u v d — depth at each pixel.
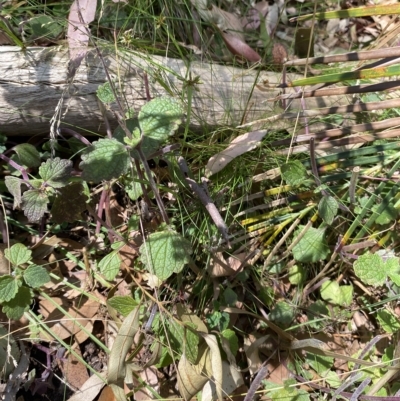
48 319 0.52
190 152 0.57
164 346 0.48
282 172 0.52
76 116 0.55
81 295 0.52
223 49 0.67
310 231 0.55
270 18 0.75
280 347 0.53
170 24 0.64
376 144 0.60
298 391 0.49
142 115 0.44
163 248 0.45
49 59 0.53
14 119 0.54
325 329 0.55
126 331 0.45
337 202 0.53
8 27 0.52
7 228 0.51
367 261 0.48
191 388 0.45
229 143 0.56
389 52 0.50
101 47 0.54
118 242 0.52
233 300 0.52
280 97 0.56
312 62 0.53
